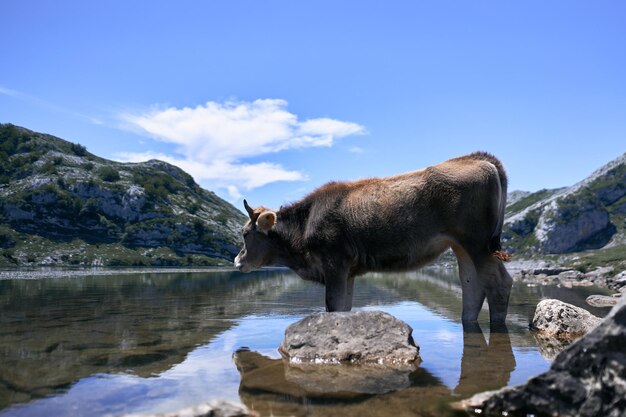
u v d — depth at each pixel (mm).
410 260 3088
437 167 3092
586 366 1358
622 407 1278
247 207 3488
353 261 3129
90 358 2105
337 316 2318
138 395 1570
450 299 4754
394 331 2225
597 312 3586
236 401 1500
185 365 1987
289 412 1394
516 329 2924
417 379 1755
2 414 1393
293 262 3410
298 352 2135
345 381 1734
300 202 3377
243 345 2410
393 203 3059
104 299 4707
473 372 1857
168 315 3498
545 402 1367
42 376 1803
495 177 3043
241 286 6879
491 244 3051
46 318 3314
